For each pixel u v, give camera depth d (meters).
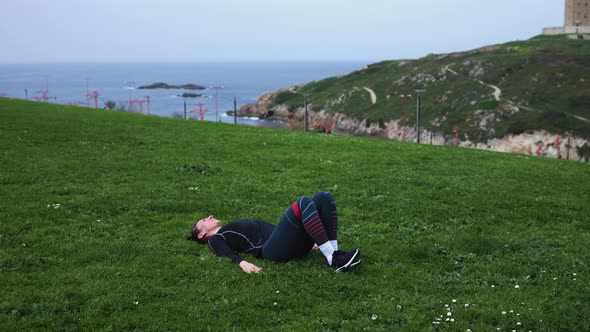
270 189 14.17
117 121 28.94
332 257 8.30
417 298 7.41
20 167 15.40
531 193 15.15
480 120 125.12
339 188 14.72
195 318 6.59
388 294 7.52
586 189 16.16
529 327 6.57
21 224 10.08
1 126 23.14
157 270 8.04
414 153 22.50
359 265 8.66
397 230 10.97
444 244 9.97
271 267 8.34
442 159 21.19
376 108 162.38
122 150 19.64
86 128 24.77
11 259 8.19
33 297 6.89
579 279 8.27
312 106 191.75
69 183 13.80
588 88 127.75
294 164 18.36
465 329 6.49
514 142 112.81
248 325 6.50
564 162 24.89
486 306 7.18
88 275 7.74
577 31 196.88
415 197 14.01
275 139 25.17
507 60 158.12
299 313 6.91
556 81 135.12
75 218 10.78
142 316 6.52
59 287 7.22
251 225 9.05
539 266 8.95
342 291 7.62
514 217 12.41
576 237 10.88
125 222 10.70
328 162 18.88
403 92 166.62
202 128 28.75
